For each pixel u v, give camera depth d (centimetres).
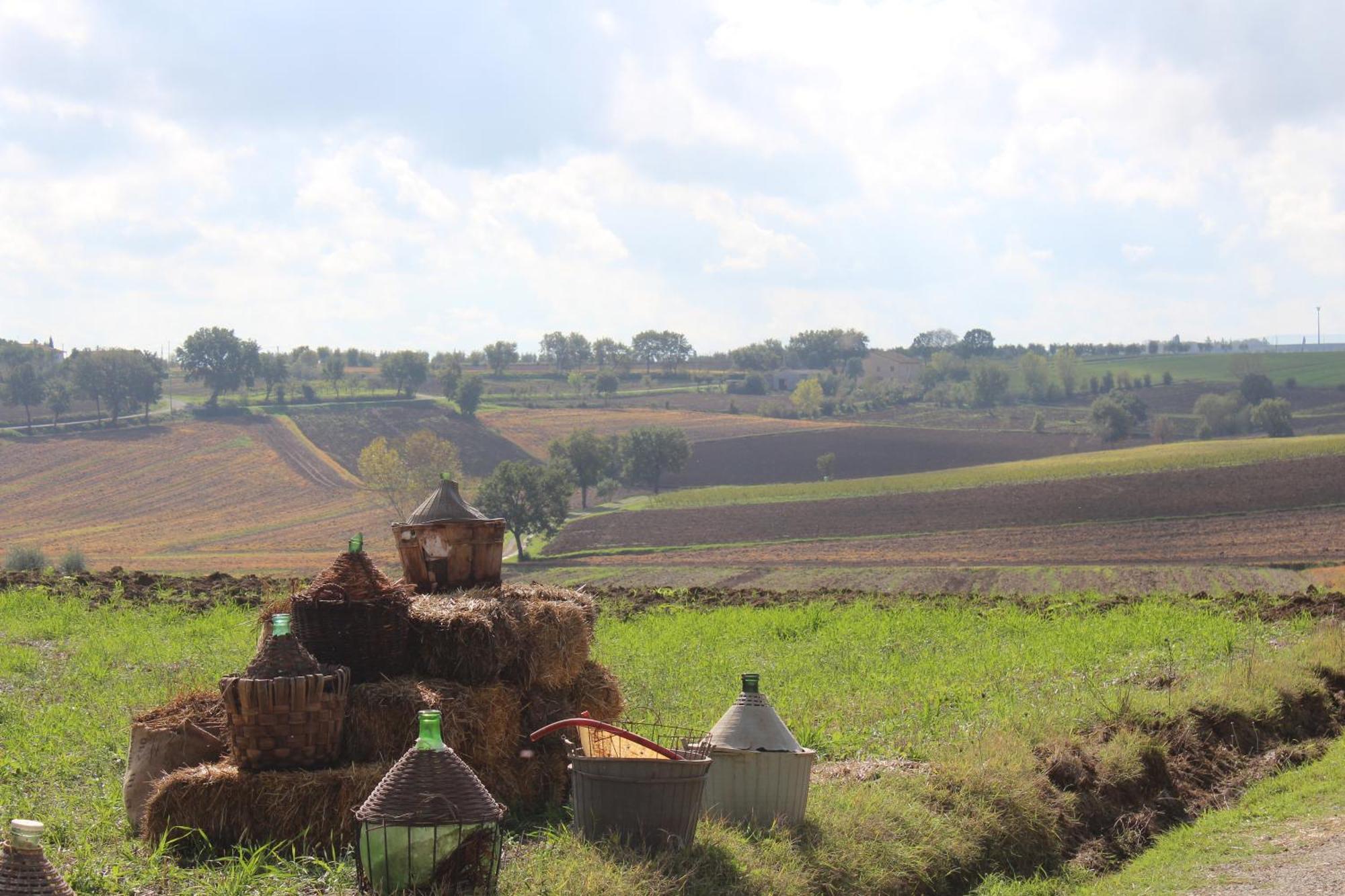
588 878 700
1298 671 1553
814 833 853
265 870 729
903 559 7250
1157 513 8325
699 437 16912
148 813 776
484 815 666
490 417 17750
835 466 14888
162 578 2511
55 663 1438
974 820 967
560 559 8281
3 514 11756
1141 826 1091
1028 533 8050
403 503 11656
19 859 511
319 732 798
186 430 15950
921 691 1473
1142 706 1313
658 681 1512
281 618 817
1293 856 953
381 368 19250
